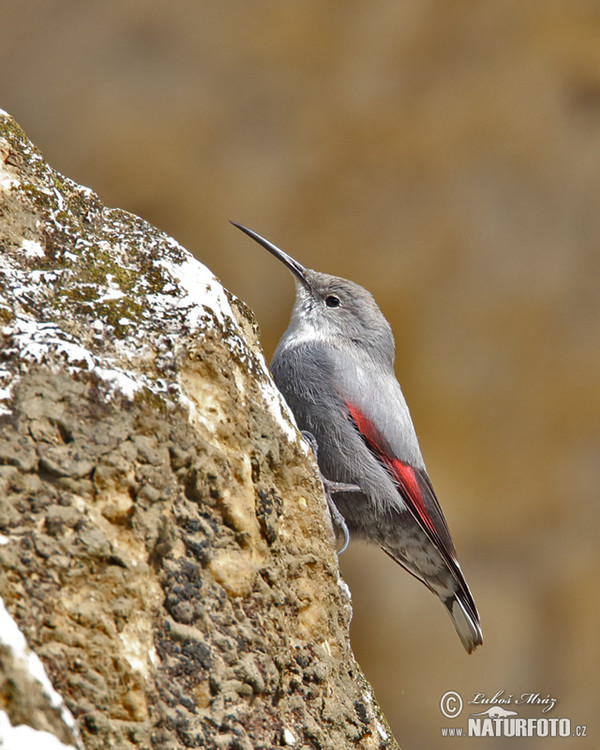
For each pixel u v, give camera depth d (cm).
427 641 1273
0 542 299
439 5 1496
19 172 390
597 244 1398
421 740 1249
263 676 352
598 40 1445
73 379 331
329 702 388
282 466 401
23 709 266
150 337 368
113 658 307
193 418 364
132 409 338
